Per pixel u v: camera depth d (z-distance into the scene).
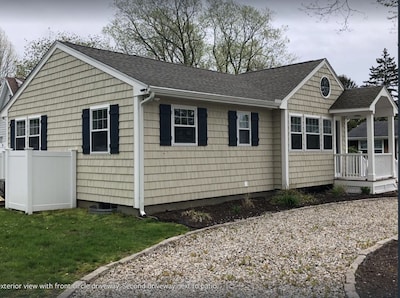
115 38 28.59
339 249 6.30
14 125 13.34
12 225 8.20
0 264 5.43
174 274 5.12
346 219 8.98
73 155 10.65
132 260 5.77
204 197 10.38
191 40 29.05
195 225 8.38
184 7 28.33
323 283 4.70
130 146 9.16
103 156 9.88
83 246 6.40
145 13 27.94
